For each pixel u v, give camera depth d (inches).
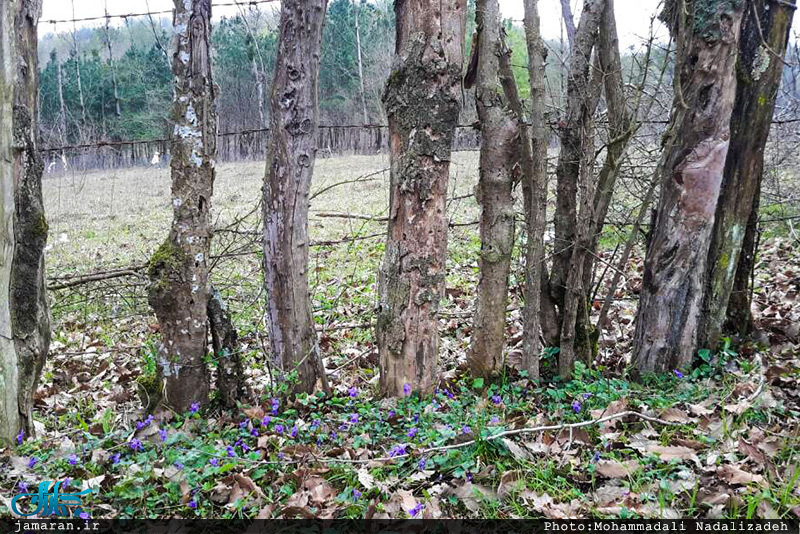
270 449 140.9
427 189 145.8
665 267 164.1
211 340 176.4
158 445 140.9
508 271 162.6
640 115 224.7
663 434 135.2
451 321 231.3
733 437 129.8
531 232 161.0
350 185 551.8
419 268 150.9
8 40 132.3
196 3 140.7
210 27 144.9
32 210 142.7
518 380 167.3
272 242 156.1
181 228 149.7
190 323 153.7
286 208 153.4
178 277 150.4
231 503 119.3
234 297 252.7
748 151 162.6
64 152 329.1
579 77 162.7
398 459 129.4
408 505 115.4
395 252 152.3
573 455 130.4
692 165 156.3
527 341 165.6
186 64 143.2
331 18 1091.9
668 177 162.2
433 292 153.3
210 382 175.2
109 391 190.7
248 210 422.6
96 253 356.8
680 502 111.3
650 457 123.5
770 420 137.9
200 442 139.3
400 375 157.5
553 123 184.7
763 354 174.1
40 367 152.9
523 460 125.6
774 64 158.6
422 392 157.3
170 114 148.5
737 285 179.9
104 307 256.5
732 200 164.9
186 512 119.0
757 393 144.4
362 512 115.2
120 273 247.3
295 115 148.5
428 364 156.6
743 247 177.2
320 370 168.7
